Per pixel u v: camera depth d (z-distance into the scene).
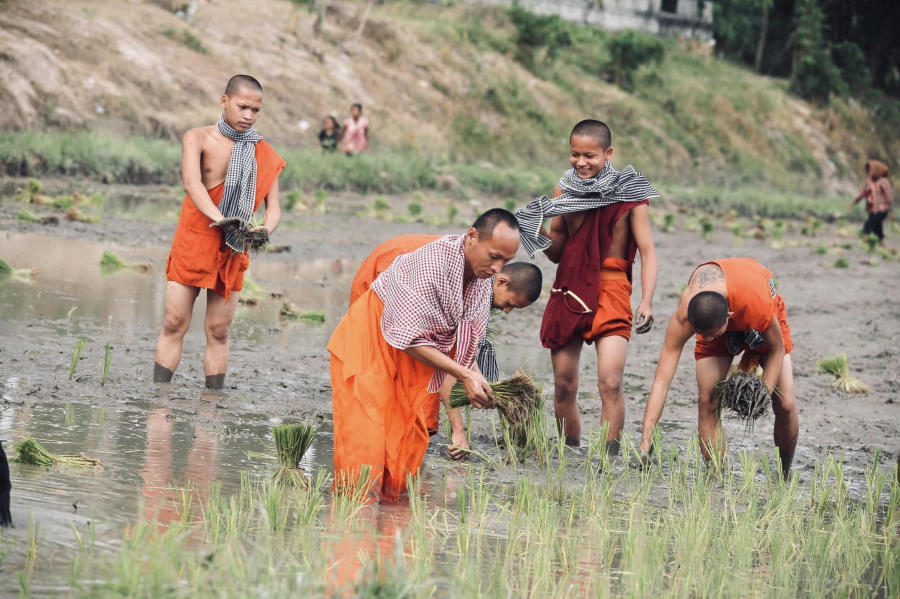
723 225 42.91
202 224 9.66
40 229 20.11
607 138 8.94
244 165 9.79
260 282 17.30
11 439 7.29
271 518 5.98
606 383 8.89
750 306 8.16
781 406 8.69
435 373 7.22
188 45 43.00
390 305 6.96
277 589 4.64
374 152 45.09
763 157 69.44
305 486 6.98
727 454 9.27
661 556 6.01
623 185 8.88
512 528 6.43
